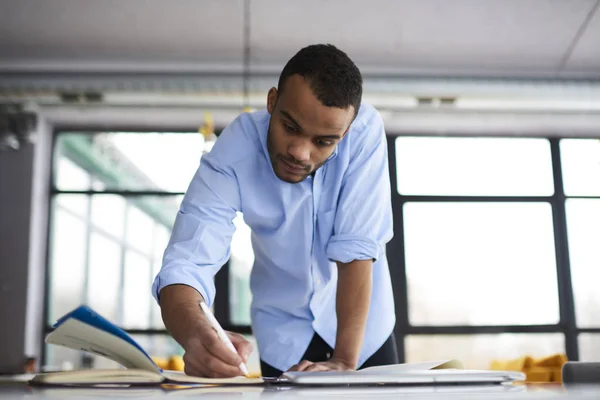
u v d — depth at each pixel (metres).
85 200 7.02
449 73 6.19
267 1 5.11
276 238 1.44
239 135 1.35
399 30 5.50
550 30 5.52
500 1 5.11
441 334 6.75
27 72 5.64
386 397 0.57
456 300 6.82
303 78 1.09
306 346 1.52
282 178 1.25
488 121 6.92
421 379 0.75
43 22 5.38
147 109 6.61
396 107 6.50
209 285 1.18
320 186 1.38
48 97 5.75
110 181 7.09
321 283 1.48
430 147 7.19
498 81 5.76
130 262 6.96
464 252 6.95
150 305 6.85
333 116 1.10
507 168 7.17
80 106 6.52
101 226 7.02
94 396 0.57
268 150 1.29
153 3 5.12
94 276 6.91
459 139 7.22
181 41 5.68
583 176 7.18
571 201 7.12
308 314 1.51
